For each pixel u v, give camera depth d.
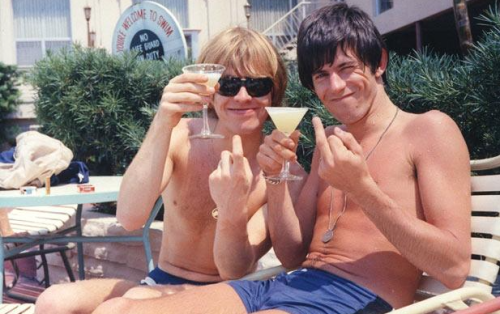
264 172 2.22
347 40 2.01
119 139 6.73
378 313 1.92
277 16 16.80
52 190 3.44
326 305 1.87
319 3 15.31
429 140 1.93
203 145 2.41
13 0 16.08
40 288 5.23
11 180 3.46
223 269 2.23
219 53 2.31
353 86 2.04
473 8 10.04
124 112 6.68
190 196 2.37
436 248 1.78
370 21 2.07
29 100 15.36
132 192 2.20
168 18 7.96
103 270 5.07
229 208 2.09
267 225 2.38
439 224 1.84
